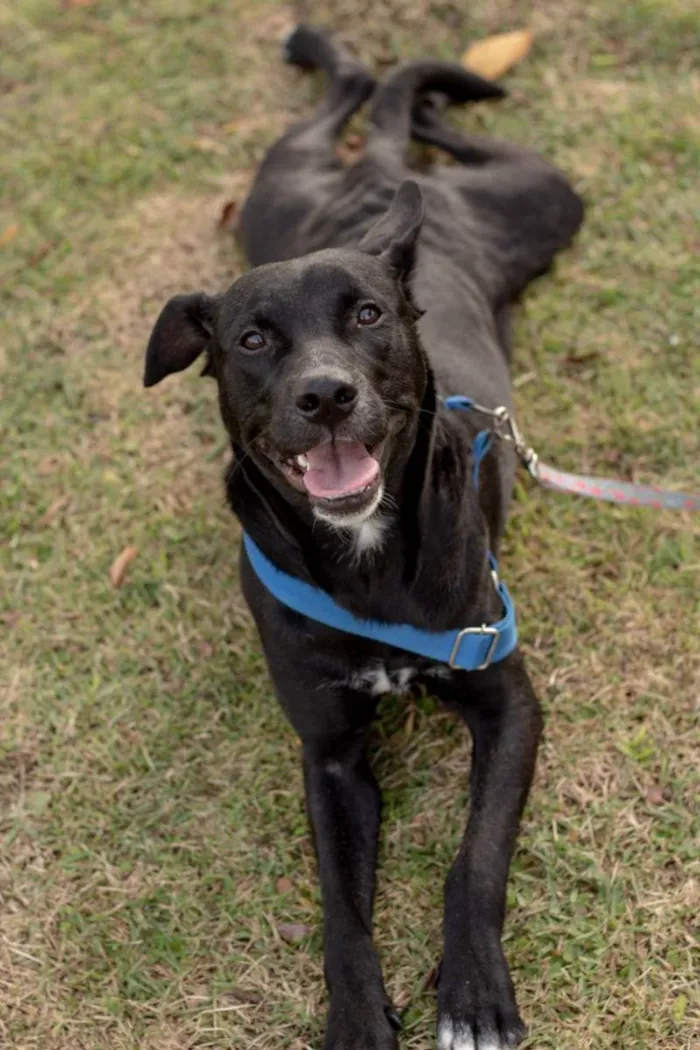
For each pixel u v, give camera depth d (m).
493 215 1.82
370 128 1.90
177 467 1.76
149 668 1.63
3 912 1.49
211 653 1.63
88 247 1.96
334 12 2.12
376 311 1.37
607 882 1.43
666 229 1.87
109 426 1.80
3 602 1.69
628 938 1.41
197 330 1.45
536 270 1.84
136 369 1.84
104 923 1.47
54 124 2.08
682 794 1.48
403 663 1.46
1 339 1.89
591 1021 1.37
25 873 1.51
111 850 1.52
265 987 1.43
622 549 1.63
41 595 1.69
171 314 1.44
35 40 2.17
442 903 1.45
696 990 1.38
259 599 1.47
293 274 1.36
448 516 1.41
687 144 1.93
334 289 1.36
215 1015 1.42
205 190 2.00
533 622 1.59
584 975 1.39
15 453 1.79
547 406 1.75
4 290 1.93
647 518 1.65
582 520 1.66
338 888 1.41
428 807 1.50
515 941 1.42
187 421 1.79
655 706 1.53
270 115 2.05
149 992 1.43
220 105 2.06
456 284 1.70
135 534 1.71
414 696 1.57
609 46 2.04
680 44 2.03
